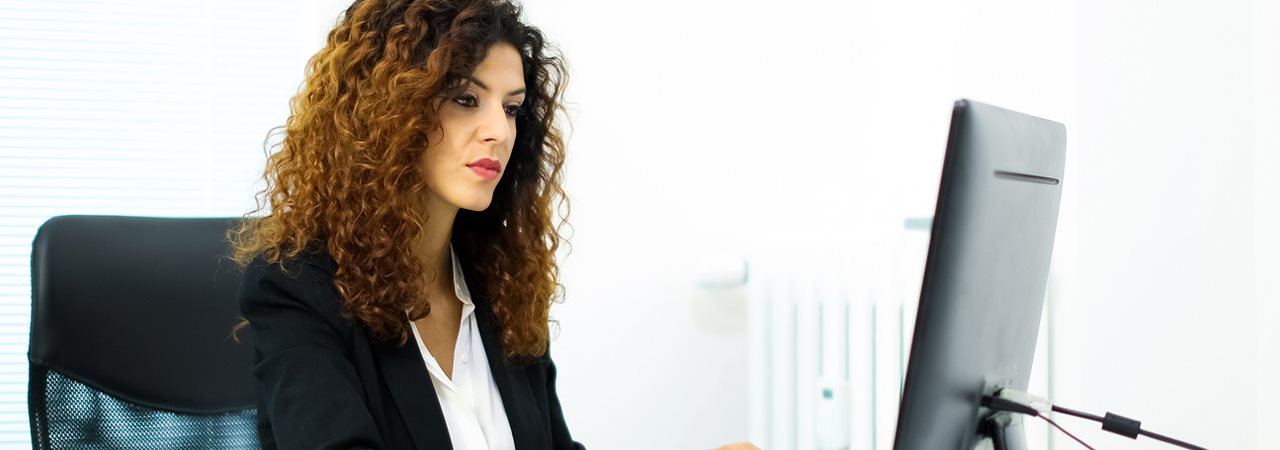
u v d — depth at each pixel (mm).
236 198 2402
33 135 2346
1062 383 1971
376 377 1178
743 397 2494
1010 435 973
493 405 1326
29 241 2354
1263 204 1896
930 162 2250
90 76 2359
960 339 865
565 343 2471
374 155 1207
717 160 2463
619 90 2461
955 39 2191
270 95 2414
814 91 2404
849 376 2238
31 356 1251
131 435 1285
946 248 816
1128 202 1950
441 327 1340
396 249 1203
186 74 2389
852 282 2168
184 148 2389
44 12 2348
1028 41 2047
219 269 1361
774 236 2289
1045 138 984
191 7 2389
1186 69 1942
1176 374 1948
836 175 2383
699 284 2332
